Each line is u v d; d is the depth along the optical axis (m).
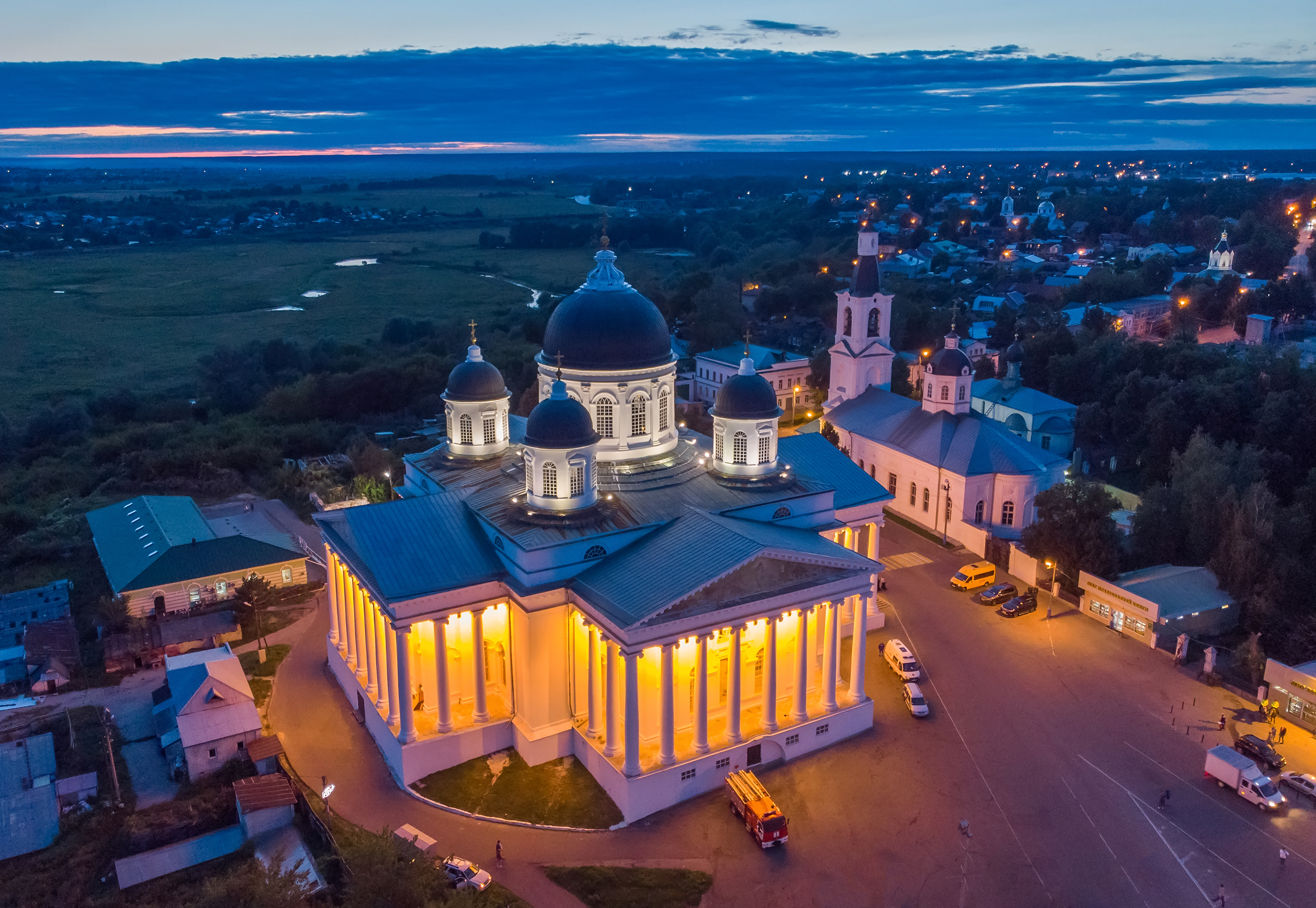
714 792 62.53
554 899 53.25
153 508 100.12
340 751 67.19
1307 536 89.38
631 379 72.81
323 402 159.12
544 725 65.38
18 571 99.25
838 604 65.75
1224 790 61.66
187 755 63.53
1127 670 76.50
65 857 57.03
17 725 70.44
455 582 63.59
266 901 47.31
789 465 83.38
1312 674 67.88
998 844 57.06
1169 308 198.38
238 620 85.56
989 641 81.50
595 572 64.50
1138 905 52.31
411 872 48.97
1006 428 107.50
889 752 66.19
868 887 53.88
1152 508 93.50
